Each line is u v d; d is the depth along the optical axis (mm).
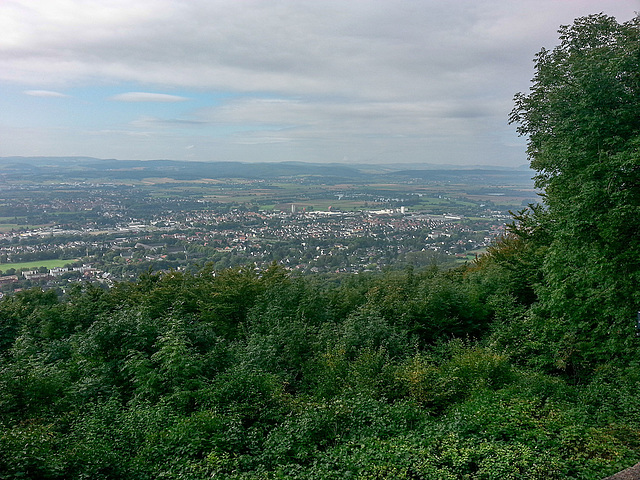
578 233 12773
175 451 8508
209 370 13203
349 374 12922
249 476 7738
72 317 21000
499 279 22188
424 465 7824
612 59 12617
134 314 15297
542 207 18406
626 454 8062
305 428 9305
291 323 17203
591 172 12422
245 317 21047
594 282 13312
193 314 21328
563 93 14094
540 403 10602
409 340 17797
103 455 7934
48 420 10109
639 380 11523
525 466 7758
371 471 7840
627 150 12055
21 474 6797
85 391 11672
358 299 23859
